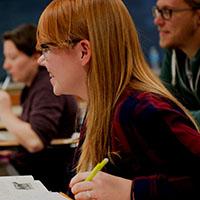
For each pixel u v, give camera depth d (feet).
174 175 5.68
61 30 6.26
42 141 12.19
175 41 10.75
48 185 12.10
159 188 5.58
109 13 6.28
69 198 6.51
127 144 5.99
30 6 23.61
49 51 6.42
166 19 10.66
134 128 5.83
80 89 6.49
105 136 6.29
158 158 5.73
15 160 12.55
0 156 12.89
